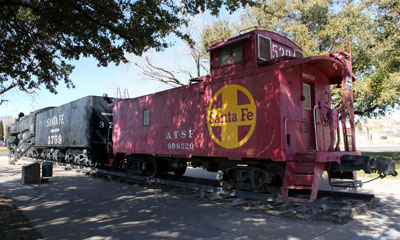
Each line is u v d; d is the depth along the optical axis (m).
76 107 15.23
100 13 7.33
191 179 10.73
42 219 6.00
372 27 13.88
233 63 7.89
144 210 6.75
